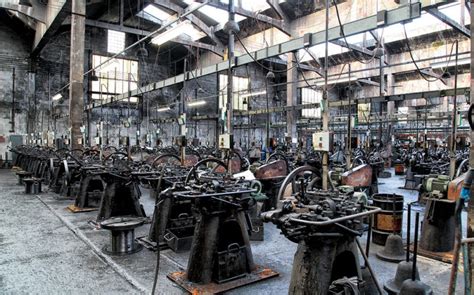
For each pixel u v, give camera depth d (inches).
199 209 107.5
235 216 113.3
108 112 628.1
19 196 276.7
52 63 598.5
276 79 791.7
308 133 671.1
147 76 677.3
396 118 522.3
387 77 585.6
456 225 57.4
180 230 148.8
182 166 188.9
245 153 453.1
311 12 482.0
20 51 577.3
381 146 428.8
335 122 584.7
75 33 349.4
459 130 504.1
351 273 86.2
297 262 82.5
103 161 234.2
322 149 111.0
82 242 152.6
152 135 646.5
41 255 135.0
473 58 75.5
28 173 350.3
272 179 203.0
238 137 721.0
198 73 332.2
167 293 101.0
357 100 357.7
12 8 420.8
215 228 108.3
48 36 463.2
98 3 514.0
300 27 497.4
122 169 187.6
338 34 217.3
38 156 370.0
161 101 685.9
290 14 502.6
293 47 249.3
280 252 141.5
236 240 115.6
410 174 337.1
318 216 74.6
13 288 104.7
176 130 693.3
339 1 440.1
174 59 718.5
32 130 574.9
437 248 136.0
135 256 134.0
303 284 79.0
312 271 78.4
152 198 268.1
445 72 383.6
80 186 223.6
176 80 377.7
